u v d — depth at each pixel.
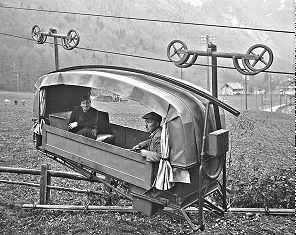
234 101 65.75
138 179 7.55
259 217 10.73
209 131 7.67
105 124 10.27
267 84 77.88
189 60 7.81
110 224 10.02
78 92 11.30
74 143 8.98
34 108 10.43
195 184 7.71
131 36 175.00
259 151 18.05
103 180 9.16
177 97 7.46
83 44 144.38
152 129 7.89
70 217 10.48
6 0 162.00
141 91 7.41
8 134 25.52
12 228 9.69
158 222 10.40
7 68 92.56
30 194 12.72
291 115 30.94
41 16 158.12
